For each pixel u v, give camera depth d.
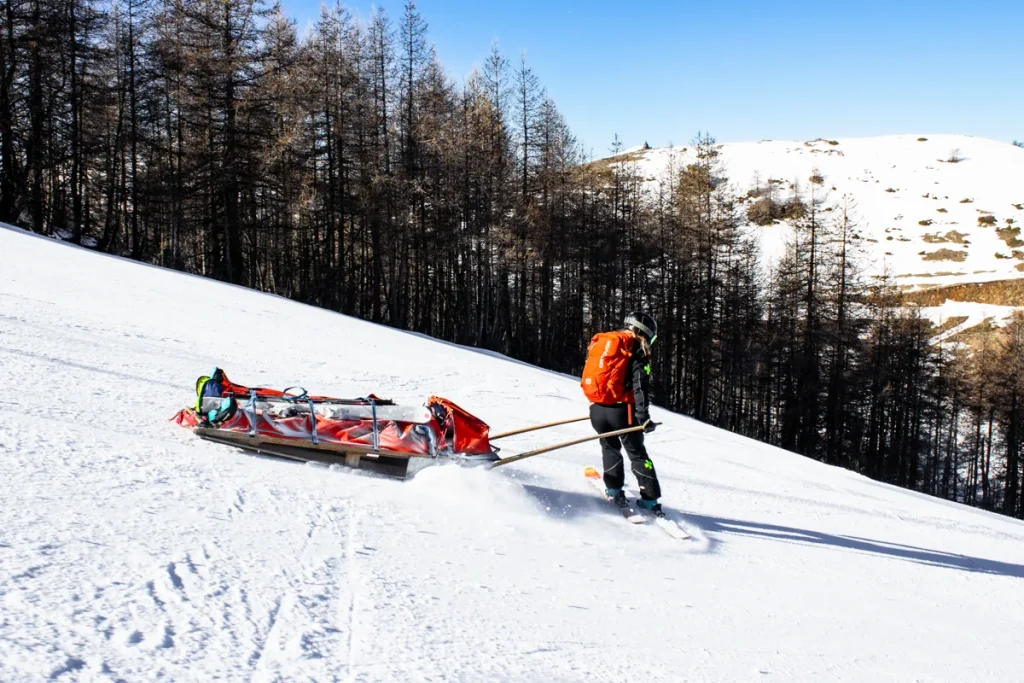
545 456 6.65
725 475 7.63
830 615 3.84
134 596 2.35
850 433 46.09
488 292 41.03
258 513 3.49
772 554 4.83
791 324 45.34
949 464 50.12
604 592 3.48
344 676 2.10
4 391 5.22
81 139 33.03
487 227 39.31
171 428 5.09
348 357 11.43
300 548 3.14
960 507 10.34
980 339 51.78
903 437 48.75
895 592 4.53
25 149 30.69
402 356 12.81
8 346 6.90
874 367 47.41
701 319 45.91
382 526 3.71
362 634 2.44
